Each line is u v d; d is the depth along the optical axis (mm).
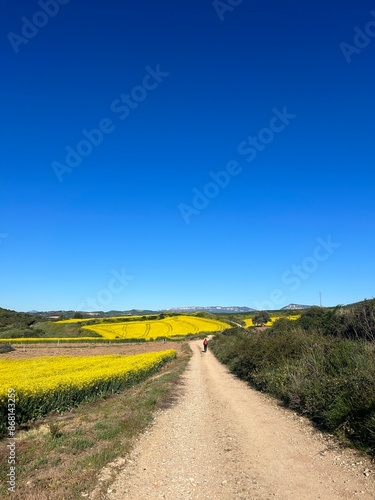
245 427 10305
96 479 5996
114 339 74125
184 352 50375
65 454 7301
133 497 5430
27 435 9266
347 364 11273
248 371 21531
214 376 24906
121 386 18531
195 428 10297
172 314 124688
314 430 9602
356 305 15953
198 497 5469
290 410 12531
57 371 20703
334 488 5742
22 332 82062
